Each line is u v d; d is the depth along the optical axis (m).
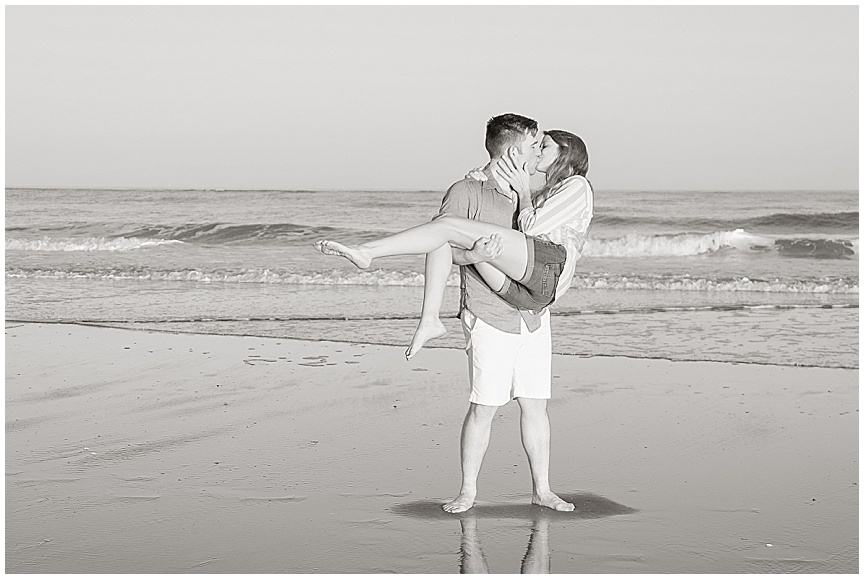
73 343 9.30
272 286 15.05
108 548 3.88
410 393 7.03
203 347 9.09
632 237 20.55
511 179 4.38
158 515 4.29
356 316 11.30
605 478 4.93
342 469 5.07
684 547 3.90
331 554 3.81
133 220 31.98
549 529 4.12
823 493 4.65
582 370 7.95
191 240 24.81
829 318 11.29
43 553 3.82
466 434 4.45
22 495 4.59
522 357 4.43
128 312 11.73
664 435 5.82
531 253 4.15
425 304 4.36
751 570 3.65
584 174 4.57
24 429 5.93
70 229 27.17
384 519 4.25
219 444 5.58
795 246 20.23
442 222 4.15
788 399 6.82
